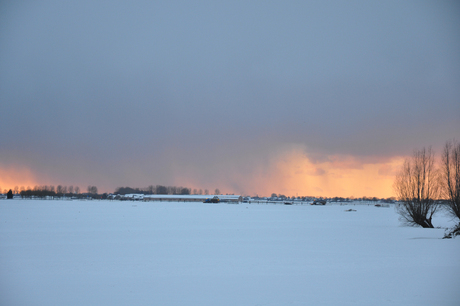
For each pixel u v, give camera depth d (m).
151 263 26.20
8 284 20.48
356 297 18.27
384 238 41.91
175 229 50.12
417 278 22.14
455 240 39.94
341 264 26.27
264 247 34.03
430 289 19.77
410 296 18.48
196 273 23.22
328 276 22.58
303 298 18.09
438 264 26.39
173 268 24.62
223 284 20.62
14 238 39.19
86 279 21.66
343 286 20.28
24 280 21.36
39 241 36.94
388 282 21.20
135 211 100.88
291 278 22.06
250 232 47.38
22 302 17.44
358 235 45.16
